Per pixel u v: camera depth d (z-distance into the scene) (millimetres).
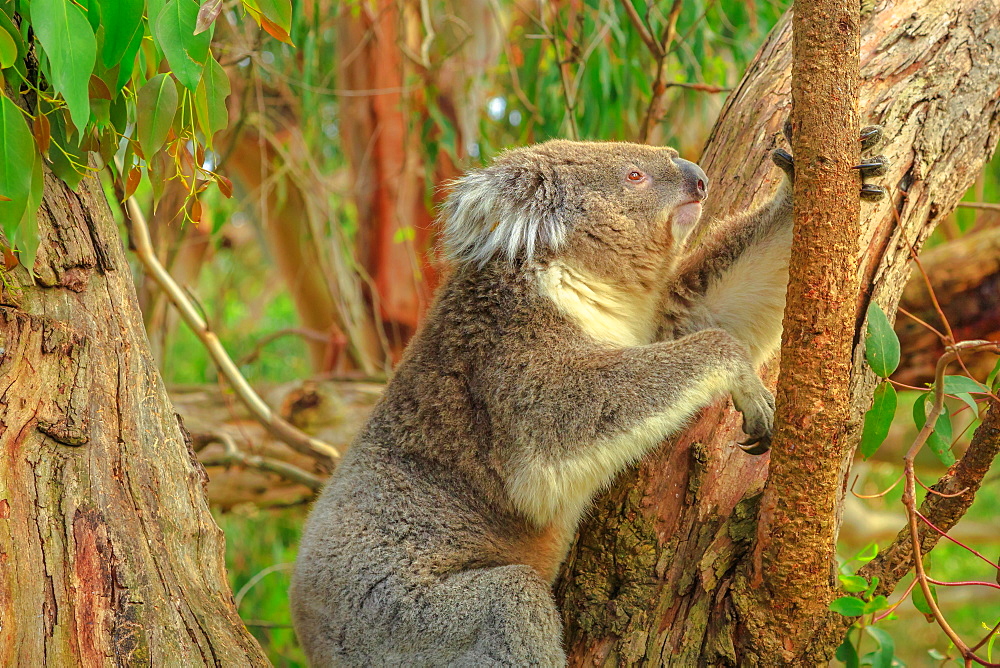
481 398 4051
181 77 2865
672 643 3213
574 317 4191
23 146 2709
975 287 6645
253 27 7473
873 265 3637
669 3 7500
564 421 3838
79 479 2773
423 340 4324
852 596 2867
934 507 3156
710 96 8156
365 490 4062
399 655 3781
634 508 3514
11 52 2721
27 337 2818
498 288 4219
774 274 4164
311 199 8820
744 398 3658
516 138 8570
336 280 8836
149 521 2904
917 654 11391
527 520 4055
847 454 3480
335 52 9219
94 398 2900
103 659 2635
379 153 9102
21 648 2557
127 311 3098
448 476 4043
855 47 2760
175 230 8766
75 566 2689
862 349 3572
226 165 8469
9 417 2725
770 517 2977
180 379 11547
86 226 3035
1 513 2633
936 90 3840
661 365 3791
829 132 2754
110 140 3207
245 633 2971
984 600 10711
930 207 3799
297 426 7598
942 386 2941
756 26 7871
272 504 7875
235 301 12586
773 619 3014
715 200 4383
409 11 8891
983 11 3963
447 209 4523
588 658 3381
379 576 3889
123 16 2857
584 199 4371
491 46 8438
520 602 3594
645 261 4430
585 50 7031
